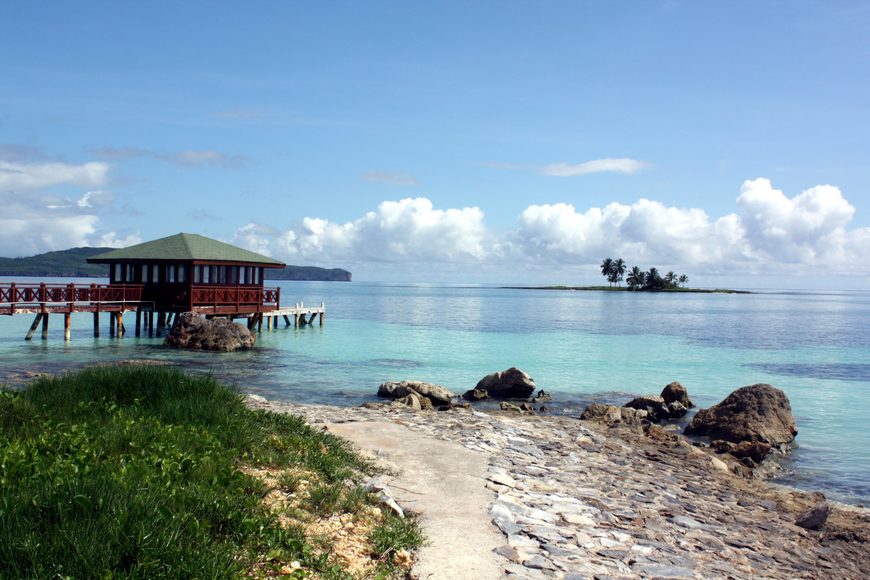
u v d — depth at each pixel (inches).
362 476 386.3
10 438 329.1
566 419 796.0
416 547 282.2
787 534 418.3
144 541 205.9
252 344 1621.6
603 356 1689.2
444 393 968.3
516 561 280.7
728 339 2319.1
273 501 299.6
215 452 340.8
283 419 480.1
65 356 1330.0
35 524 206.4
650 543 341.7
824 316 4505.4
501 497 377.4
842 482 615.2
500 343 1963.6
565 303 6432.1
